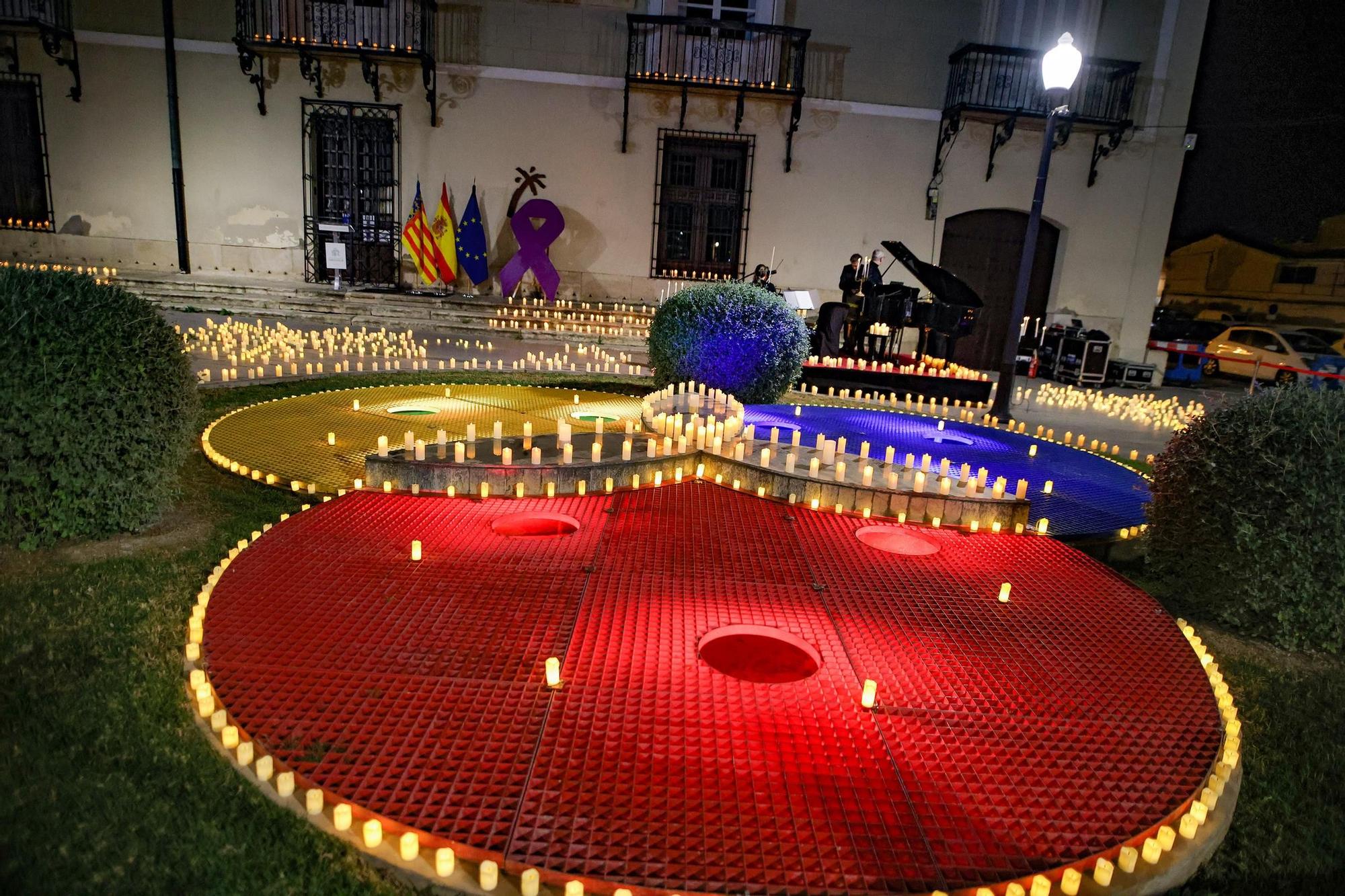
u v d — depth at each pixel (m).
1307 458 4.13
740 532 5.01
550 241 16.03
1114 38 16.67
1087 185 17.19
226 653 3.29
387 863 2.29
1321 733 3.44
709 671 3.31
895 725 3.04
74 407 4.24
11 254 16.12
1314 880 2.59
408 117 16.03
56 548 4.36
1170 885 2.46
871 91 16.58
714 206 16.97
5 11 15.04
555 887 2.20
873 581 4.41
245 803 2.50
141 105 15.73
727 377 9.28
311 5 15.61
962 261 17.64
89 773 2.58
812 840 2.38
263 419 7.41
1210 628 4.38
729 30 16.09
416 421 7.66
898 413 9.94
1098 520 5.95
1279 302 26.41
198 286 14.80
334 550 4.39
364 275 16.69
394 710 2.94
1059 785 2.76
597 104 16.23
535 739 2.80
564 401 9.18
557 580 4.14
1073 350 16.44
